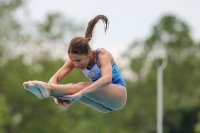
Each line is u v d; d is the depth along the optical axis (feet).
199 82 349.00
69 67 59.06
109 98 57.16
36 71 266.16
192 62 359.46
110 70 55.11
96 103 59.16
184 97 331.77
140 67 363.35
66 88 53.93
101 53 56.13
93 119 282.56
